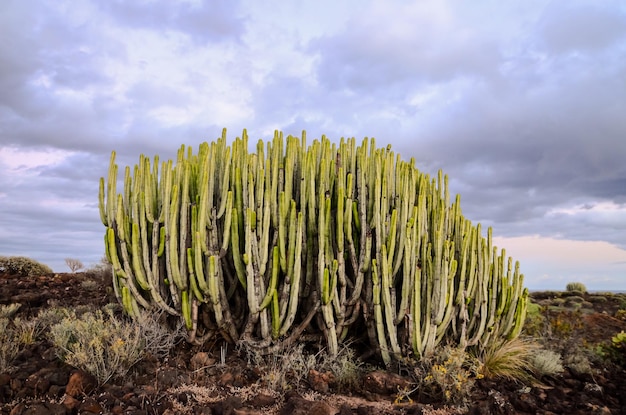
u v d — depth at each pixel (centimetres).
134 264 535
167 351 510
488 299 600
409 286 531
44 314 644
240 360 516
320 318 544
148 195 550
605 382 541
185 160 557
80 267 1335
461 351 505
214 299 511
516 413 429
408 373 504
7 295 888
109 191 566
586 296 1315
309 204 546
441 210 563
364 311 549
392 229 526
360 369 506
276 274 512
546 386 528
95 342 437
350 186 547
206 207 525
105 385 412
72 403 370
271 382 439
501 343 605
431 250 557
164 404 376
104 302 839
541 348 651
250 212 512
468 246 586
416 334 504
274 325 508
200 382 438
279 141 582
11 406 369
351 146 600
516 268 625
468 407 425
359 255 552
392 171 582
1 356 459
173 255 514
